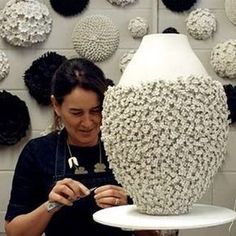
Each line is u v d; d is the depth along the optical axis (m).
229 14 1.76
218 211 0.74
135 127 0.67
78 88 1.11
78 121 1.14
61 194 0.95
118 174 0.72
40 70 1.73
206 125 0.67
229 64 1.73
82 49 1.75
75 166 1.20
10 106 1.74
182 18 1.77
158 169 0.68
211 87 0.68
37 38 1.74
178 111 0.66
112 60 1.78
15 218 1.13
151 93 0.66
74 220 1.17
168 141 0.66
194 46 1.77
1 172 1.78
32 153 1.23
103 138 0.72
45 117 1.78
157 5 1.76
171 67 0.69
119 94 0.69
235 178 1.76
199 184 0.70
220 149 0.70
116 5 1.78
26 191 1.20
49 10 1.77
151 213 0.72
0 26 1.75
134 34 1.77
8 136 1.73
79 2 1.76
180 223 0.65
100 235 1.18
